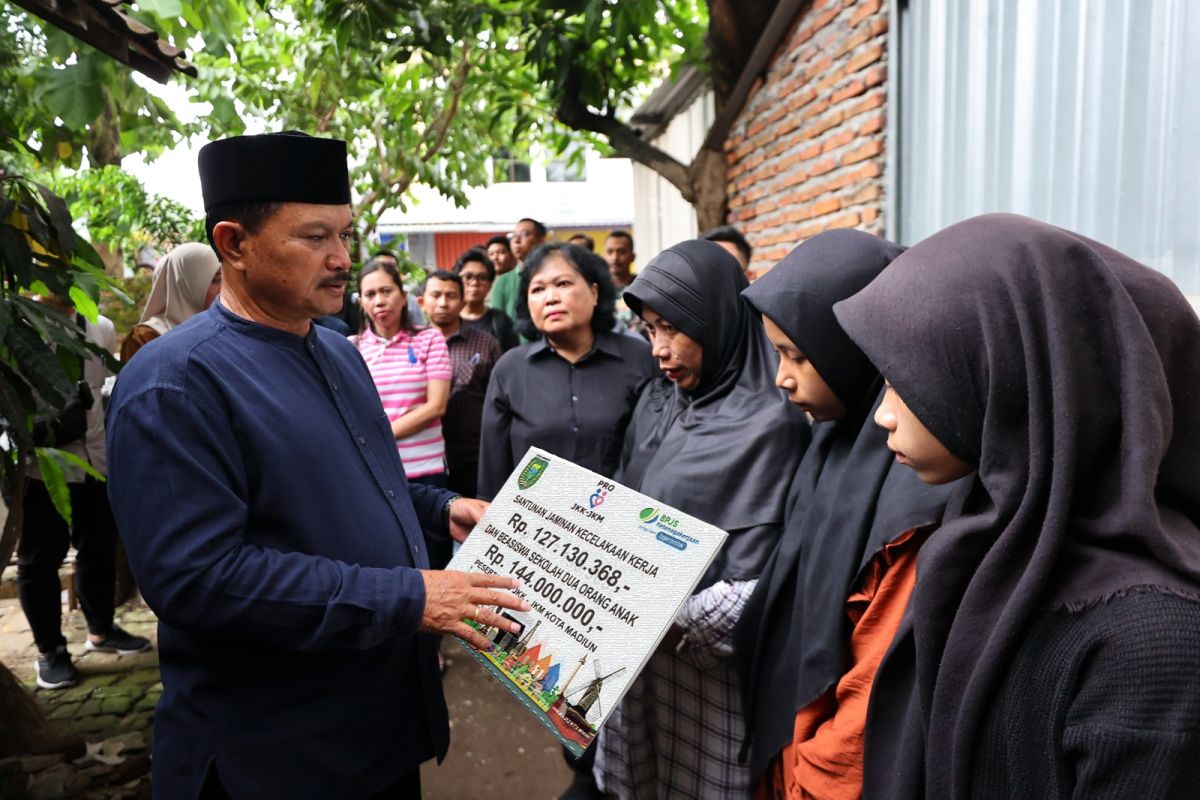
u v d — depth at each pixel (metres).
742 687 1.53
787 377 1.36
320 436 1.33
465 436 3.76
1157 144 2.13
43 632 3.09
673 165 5.12
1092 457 0.78
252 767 1.26
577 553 1.31
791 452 1.57
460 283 3.93
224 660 1.27
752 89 4.65
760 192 4.65
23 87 2.34
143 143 3.05
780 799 1.43
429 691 1.50
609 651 1.20
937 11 3.06
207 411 1.21
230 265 1.32
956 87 2.97
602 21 4.29
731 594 1.51
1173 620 0.69
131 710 2.94
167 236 7.33
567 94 4.84
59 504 2.17
